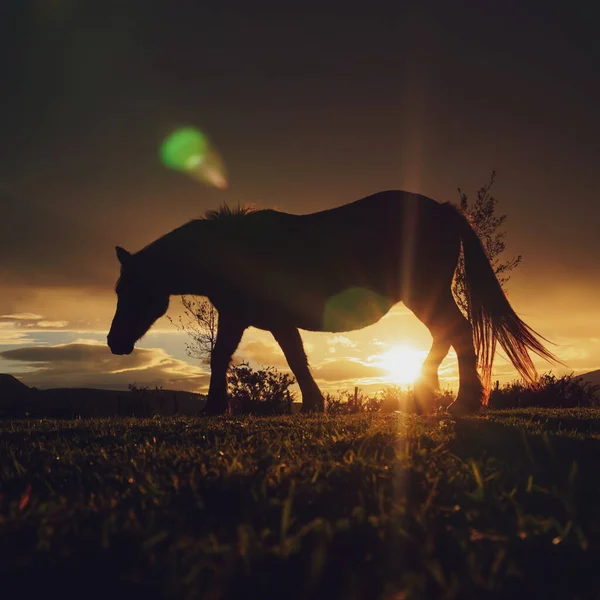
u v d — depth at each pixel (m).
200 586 2.40
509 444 5.26
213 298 9.80
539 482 4.02
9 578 2.52
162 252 9.72
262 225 9.41
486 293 8.80
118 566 2.60
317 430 6.67
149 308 9.99
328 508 3.31
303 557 2.66
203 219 9.89
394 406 15.05
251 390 16.31
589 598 2.38
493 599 2.36
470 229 8.96
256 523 3.11
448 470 4.16
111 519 2.97
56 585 2.46
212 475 3.97
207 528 3.02
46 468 4.50
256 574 2.49
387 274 8.94
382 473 3.93
